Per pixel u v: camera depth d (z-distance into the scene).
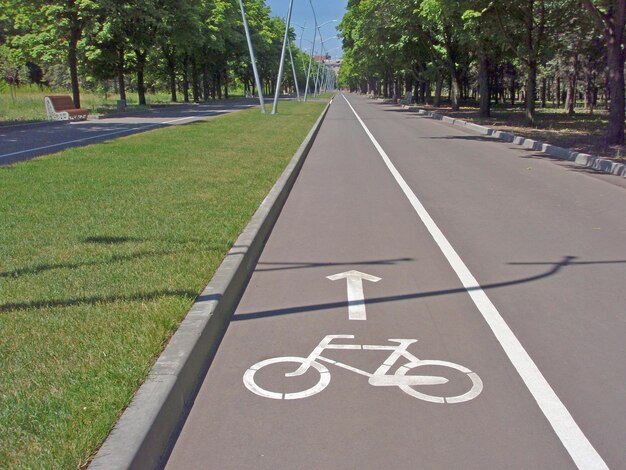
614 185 12.62
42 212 8.40
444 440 3.53
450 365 4.50
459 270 6.86
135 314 4.77
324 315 5.50
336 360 4.57
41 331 4.47
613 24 18.31
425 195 11.62
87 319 4.68
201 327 4.59
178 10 46.06
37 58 40.31
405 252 7.64
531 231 8.70
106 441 3.12
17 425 3.25
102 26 38.06
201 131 22.73
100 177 11.44
